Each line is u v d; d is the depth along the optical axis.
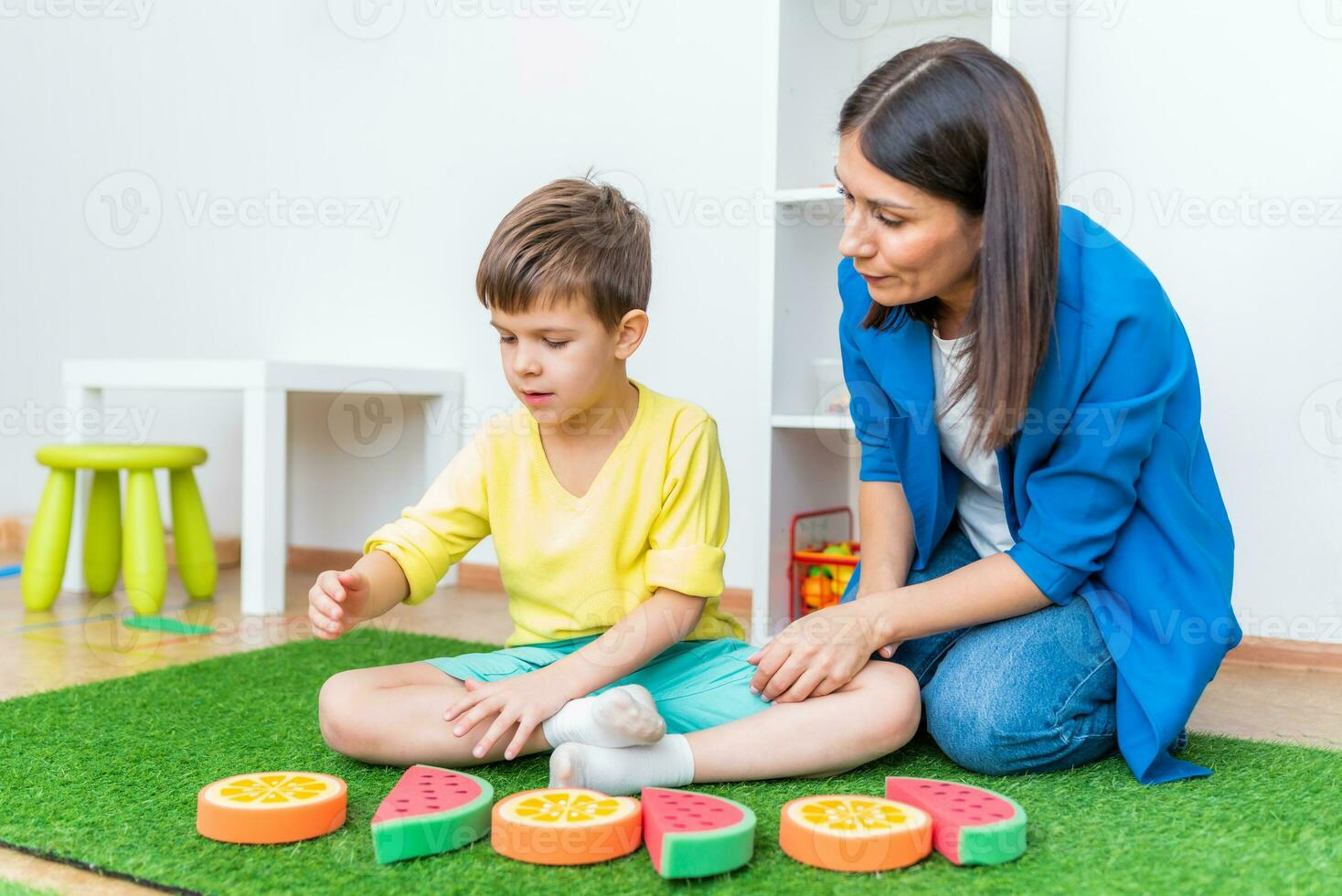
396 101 2.12
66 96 2.50
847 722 0.91
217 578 2.09
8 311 2.60
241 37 2.29
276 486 1.76
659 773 0.86
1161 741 0.89
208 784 0.89
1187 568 0.94
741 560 1.82
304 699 1.20
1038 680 0.92
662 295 1.88
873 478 1.10
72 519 1.80
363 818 0.83
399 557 1.02
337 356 2.21
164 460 1.77
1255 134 1.47
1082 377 0.91
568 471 1.04
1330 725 1.15
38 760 0.98
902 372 1.02
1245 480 1.50
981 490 1.11
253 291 2.30
